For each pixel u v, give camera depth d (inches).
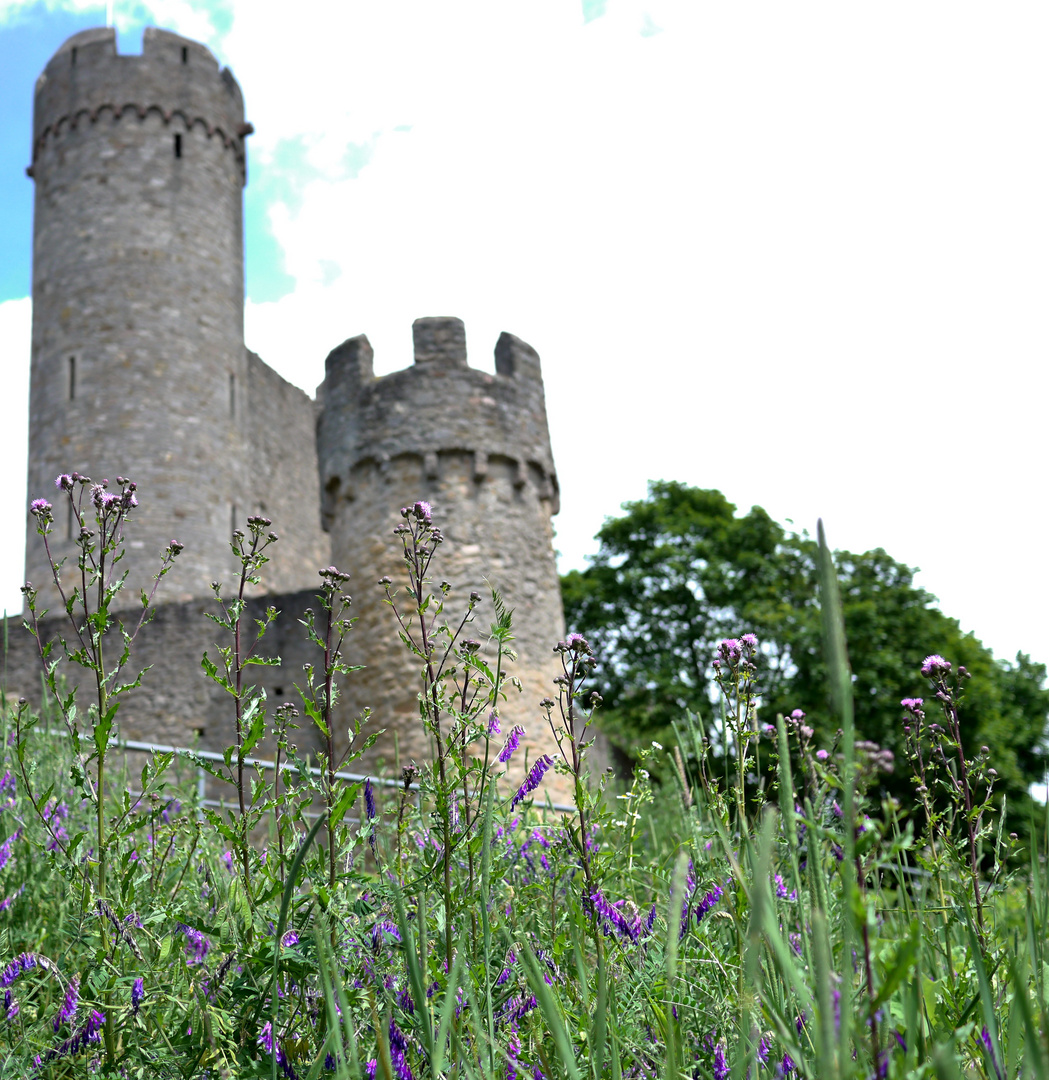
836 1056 40.0
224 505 1019.3
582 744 92.4
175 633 717.9
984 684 986.7
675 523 1183.6
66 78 1091.3
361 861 89.2
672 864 107.1
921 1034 57.1
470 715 85.7
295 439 1257.4
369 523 597.3
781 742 54.6
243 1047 77.1
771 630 1014.4
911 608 1067.3
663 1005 75.7
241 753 88.6
